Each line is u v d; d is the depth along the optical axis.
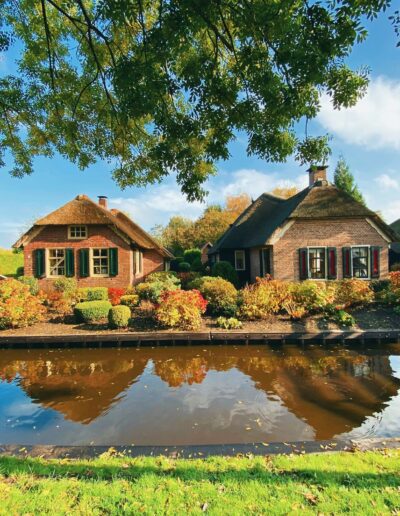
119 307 11.55
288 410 5.83
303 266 15.95
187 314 10.91
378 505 2.69
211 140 5.64
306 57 3.43
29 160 8.39
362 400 6.25
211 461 3.55
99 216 18.12
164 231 50.47
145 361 9.12
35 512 2.66
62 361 9.26
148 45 3.88
